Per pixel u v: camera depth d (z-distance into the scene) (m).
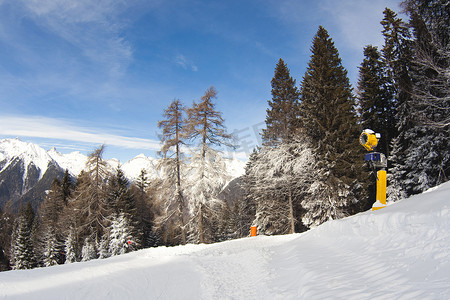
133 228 27.70
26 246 33.22
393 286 3.35
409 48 18.02
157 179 20.94
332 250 6.34
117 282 6.79
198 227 20.00
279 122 21.80
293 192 21.48
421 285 3.10
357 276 4.10
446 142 16.88
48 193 42.94
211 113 20.53
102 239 25.92
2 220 47.34
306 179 20.47
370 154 8.66
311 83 20.58
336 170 17.55
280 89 22.83
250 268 7.35
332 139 17.97
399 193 19.27
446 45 14.43
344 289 3.69
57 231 32.41
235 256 9.17
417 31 15.70
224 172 19.72
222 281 6.65
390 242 5.02
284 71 23.09
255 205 29.22
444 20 14.89
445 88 14.21
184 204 20.33
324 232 8.38
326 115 18.48
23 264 32.38
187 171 19.98
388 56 20.53
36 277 6.63
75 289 6.16
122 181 33.50
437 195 5.96
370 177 20.30
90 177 26.22
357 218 6.91
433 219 4.61
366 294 3.32
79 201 26.38
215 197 19.42
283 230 22.73
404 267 3.85
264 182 22.45
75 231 28.06
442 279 3.07
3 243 44.78
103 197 27.17
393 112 22.70
